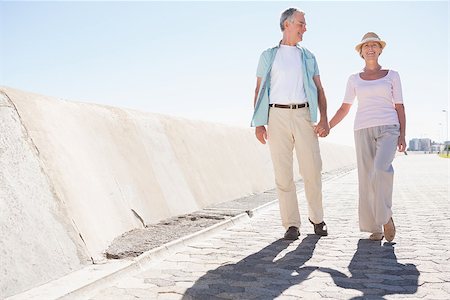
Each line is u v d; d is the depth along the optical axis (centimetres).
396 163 3159
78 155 460
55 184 388
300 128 478
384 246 434
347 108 483
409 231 507
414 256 390
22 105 413
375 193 432
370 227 460
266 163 1221
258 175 1103
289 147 486
